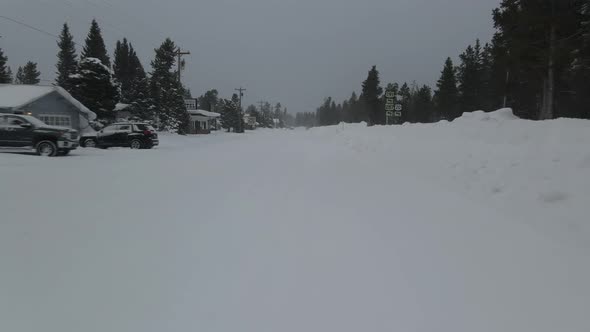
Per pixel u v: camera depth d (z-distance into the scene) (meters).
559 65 24.14
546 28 24.83
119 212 6.61
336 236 5.23
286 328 3.11
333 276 4.02
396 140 13.42
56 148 17.55
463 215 5.75
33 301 3.50
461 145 9.36
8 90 26.23
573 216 4.99
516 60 26.67
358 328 3.09
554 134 7.52
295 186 8.88
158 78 50.44
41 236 5.25
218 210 6.76
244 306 3.45
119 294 3.65
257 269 4.22
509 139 8.34
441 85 54.03
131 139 24.62
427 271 4.05
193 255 4.63
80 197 7.83
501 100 41.22
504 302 3.40
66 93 27.36
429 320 3.18
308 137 34.94
